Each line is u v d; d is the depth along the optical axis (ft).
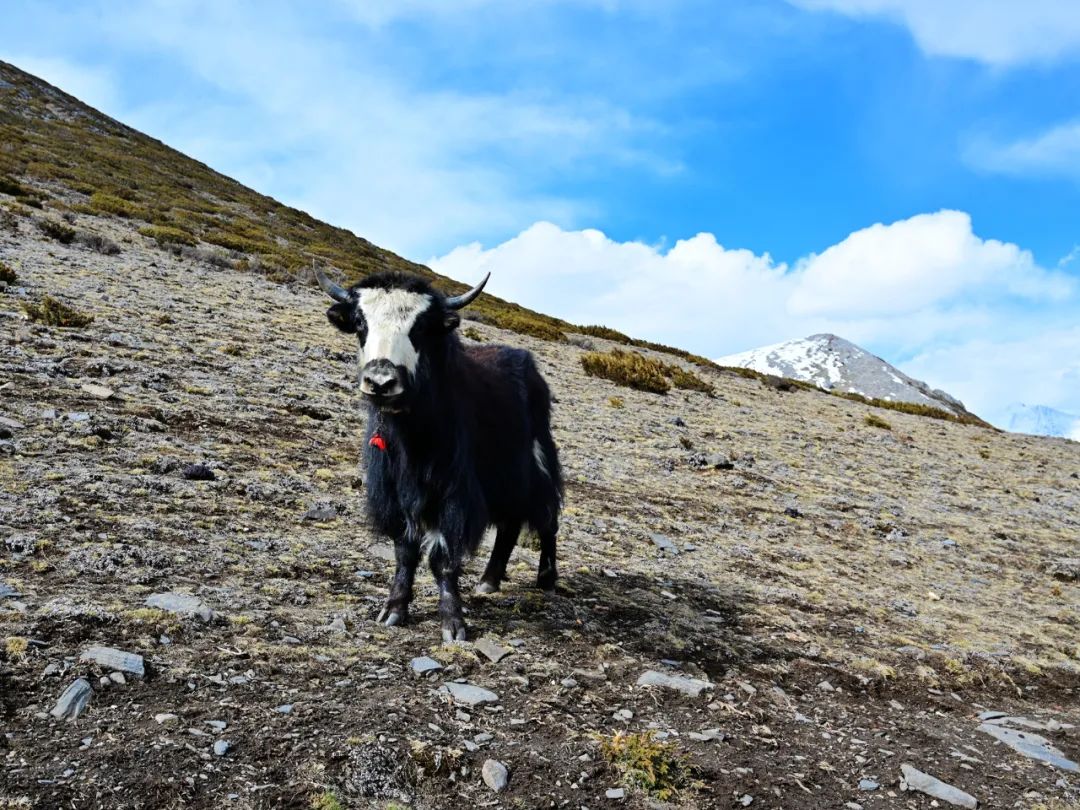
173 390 19.48
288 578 11.30
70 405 16.29
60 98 137.69
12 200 49.26
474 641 10.42
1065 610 17.98
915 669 12.71
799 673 11.78
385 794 7.02
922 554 21.16
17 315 22.72
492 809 7.16
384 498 10.70
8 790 6.14
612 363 41.39
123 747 6.82
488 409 11.98
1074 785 9.44
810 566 18.10
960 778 9.27
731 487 24.56
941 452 41.78
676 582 15.11
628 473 23.67
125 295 30.35
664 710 9.55
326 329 34.06
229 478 14.58
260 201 117.19
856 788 8.63
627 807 7.51
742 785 8.20
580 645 11.03
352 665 9.03
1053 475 40.70
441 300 10.18
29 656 7.73
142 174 100.37
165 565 10.58
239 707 7.72
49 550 10.21
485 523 11.25
